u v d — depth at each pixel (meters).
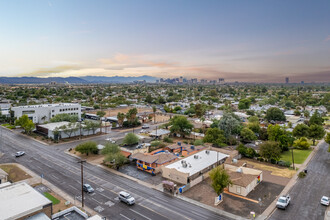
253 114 165.75
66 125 104.19
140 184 56.06
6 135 104.25
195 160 67.44
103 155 77.81
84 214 40.62
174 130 105.50
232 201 48.09
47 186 53.59
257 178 56.31
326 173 63.97
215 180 46.62
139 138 93.38
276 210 44.44
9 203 38.94
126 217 41.34
